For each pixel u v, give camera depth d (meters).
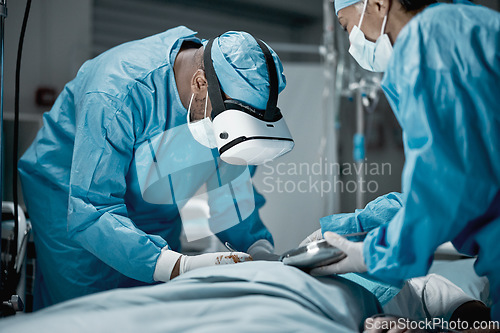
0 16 1.28
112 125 1.47
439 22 0.98
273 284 0.99
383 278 0.99
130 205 1.68
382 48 1.17
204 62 1.40
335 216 1.46
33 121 2.64
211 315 0.88
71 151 1.73
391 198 1.42
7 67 4.16
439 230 0.93
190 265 1.34
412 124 0.95
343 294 1.03
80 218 1.43
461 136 0.92
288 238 3.18
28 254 1.89
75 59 4.41
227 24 5.70
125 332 0.81
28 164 1.79
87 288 1.66
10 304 1.34
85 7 4.64
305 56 6.08
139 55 1.60
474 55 0.95
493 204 0.96
